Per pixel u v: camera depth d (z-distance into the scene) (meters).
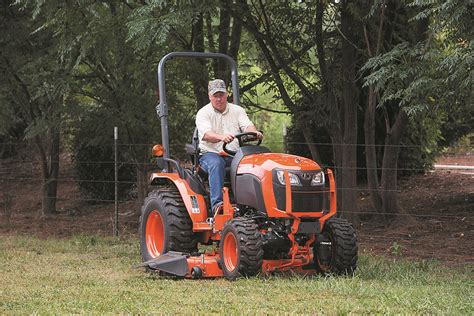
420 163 25.39
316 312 9.88
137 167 22.75
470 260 15.66
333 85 19.25
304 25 19.42
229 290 11.45
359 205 22.66
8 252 16.73
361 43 19.39
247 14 18.69
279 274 12.88
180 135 22.09
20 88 23.75
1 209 27.06
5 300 10.98
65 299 10.97
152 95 21.03
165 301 10.70
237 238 12.24
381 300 10.52
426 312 9.86
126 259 15.62
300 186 12.48
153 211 14.27
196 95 20.73
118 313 10.02
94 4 19.97
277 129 32.31
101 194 27.00
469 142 30.97
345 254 12.72
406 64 14.59
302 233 12.53
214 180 12.99
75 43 19.06
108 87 21.42
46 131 22.59
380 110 23.77
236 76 14.68
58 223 23.39
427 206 21.95
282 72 21.11
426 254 16.42
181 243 13.52
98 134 22.27
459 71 13.16
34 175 31.75
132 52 19.83
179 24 16.42
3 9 22.66
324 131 25.28
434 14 15.43
